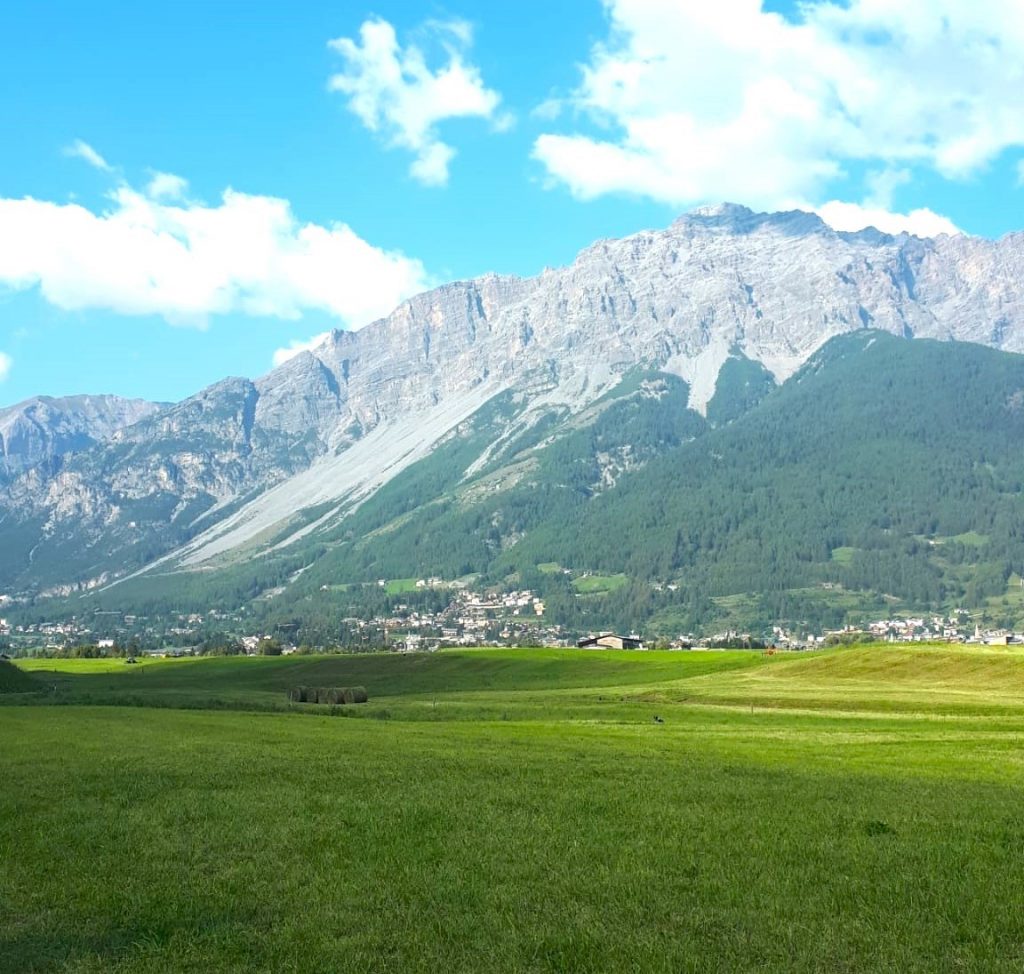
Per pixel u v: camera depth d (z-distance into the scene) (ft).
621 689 437.58
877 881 79.71
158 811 110.83
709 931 66.85
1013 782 142.20
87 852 91.20
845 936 65.46
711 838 96.48
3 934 67.67
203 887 78.64
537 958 61.52
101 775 139.95
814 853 89.61
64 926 69.26
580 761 162.20
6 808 112.98
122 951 64.44
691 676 522.47
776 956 61.82
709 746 199.41
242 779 136.26
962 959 61.41
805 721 279.49
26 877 82.28
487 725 261.44
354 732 225.56
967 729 248.11
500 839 95.55
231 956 62.90
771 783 136.46
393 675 620.49
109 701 361.30
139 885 79.41
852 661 480.23
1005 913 70.18
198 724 246.06
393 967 60.44
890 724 266.16
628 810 111.65
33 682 491.31
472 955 62.08
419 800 118.11
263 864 86.12
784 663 515.91
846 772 152.66
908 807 115.75
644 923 68.69
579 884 78.54
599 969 59.62
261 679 636.48
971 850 90.89
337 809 112.27
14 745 185.37
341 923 69.10
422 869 83.76
